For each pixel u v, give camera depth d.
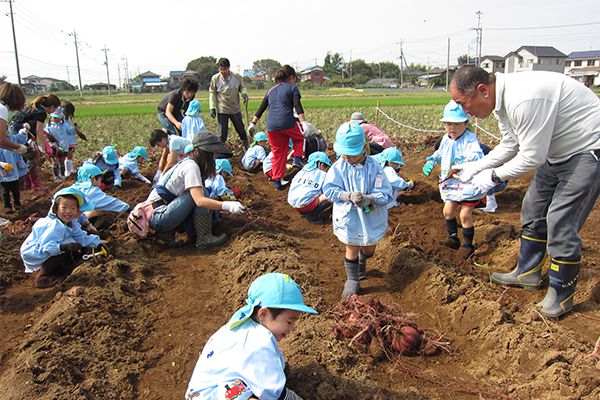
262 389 2.64
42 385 3.45
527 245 4.81
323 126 19.72
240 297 4.73
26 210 8.12
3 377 3.64
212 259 5.99
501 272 5.37
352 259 4.87
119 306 4.68
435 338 4.12
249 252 5.55
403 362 3.82
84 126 22.78
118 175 9.31
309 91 73.88
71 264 5.57
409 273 5.13
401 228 6.81
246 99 12.33
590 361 3.53
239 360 2.66
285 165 9.32
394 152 7.39
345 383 3.42
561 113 4.01
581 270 4.99
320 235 6.82
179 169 6.12
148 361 3.93
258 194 8.84
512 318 4.21
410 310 4.68
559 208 4.17
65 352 3.81
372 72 119.88
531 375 3.55
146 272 5.51
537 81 3.97
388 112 26.22
